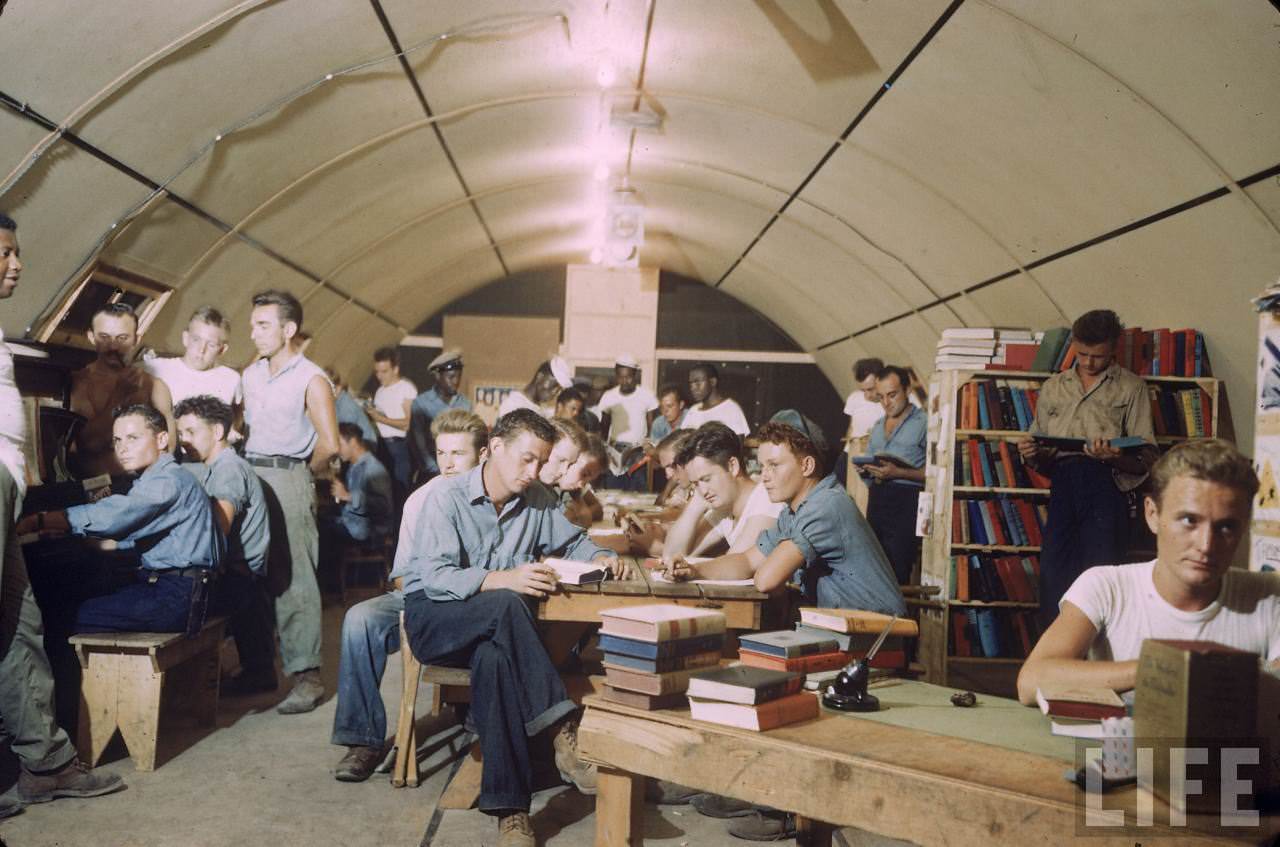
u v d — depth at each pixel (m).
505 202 11.73
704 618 2.52
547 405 9.41
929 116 6.79
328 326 12.19
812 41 6.35
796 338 15.77
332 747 4.45
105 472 5.21
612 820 2.47
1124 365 6.43
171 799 3.71
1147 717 1.83
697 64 7.20
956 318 10.34
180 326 7.98
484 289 15.95
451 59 6.75
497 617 3.41
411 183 9.48
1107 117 5.58
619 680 2.45
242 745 4.43
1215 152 5.21
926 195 8.17
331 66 6.18
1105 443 5.49
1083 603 2.38
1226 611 2.31
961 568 6.57
